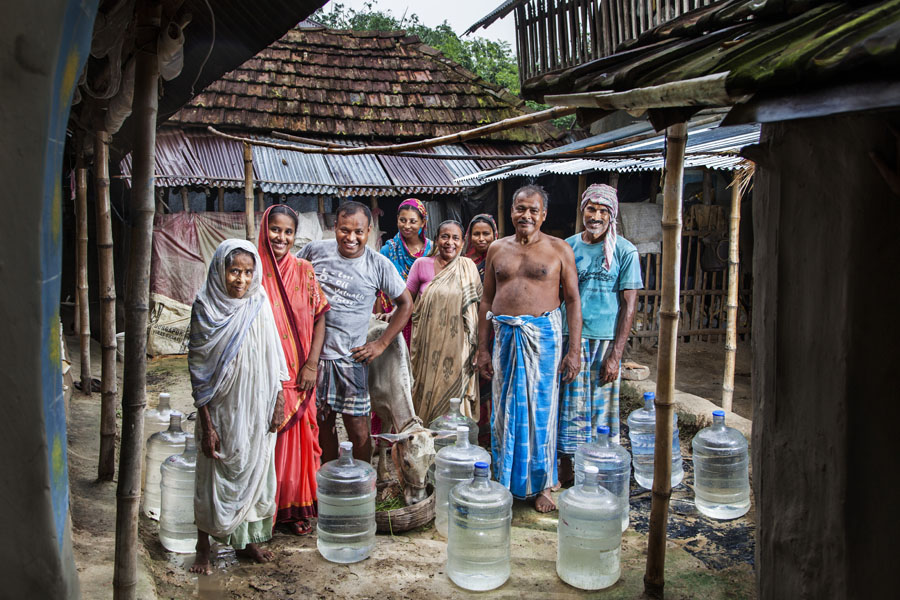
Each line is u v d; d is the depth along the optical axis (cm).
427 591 328
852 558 193
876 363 184
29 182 142
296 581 334
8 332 144
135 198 238
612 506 332
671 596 323
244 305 326
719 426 424
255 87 1075
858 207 185
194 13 369
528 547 377
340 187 934
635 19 379
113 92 292
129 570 246
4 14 136
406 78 1190
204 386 319
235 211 959
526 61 504
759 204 238
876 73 141
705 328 862
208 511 325
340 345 409
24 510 150
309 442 385
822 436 202
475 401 490
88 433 504
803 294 208
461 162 1059
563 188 934
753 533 391
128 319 240
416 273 505
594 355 445
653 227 822
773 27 212
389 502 408
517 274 427
